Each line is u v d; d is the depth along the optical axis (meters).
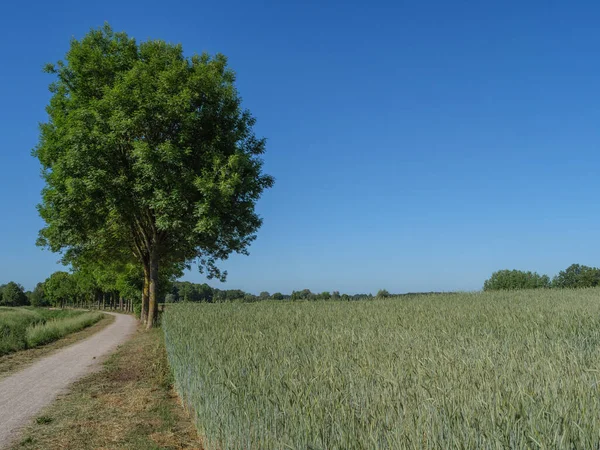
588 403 3.76
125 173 22.38
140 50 24.47
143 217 26.16
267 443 4.14
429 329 9.96
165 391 10.38
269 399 4.40
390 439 3.17
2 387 11.76
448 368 4.99
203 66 23.55
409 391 4.10
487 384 4.18
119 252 30.52
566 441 3.07
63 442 7.14
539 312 13.50
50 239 24.28
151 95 21.59
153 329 25.70
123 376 12.67
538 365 5.39
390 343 7.28
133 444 6.85
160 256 27.89
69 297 110.12
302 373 5.09
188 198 22.03
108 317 56.22
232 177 21.67
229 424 5.12
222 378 5.56
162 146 21.00
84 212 22.31
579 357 6.00
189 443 6.82
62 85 24.41
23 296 137.12
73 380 12.47
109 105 21.70
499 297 24.83
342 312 16.22
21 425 8.20
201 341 8.52
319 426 3.59
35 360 16.75
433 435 3.26
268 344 7.47
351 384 4.48
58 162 22.22
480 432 3.22
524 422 3.29
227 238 25.23
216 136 23.08
